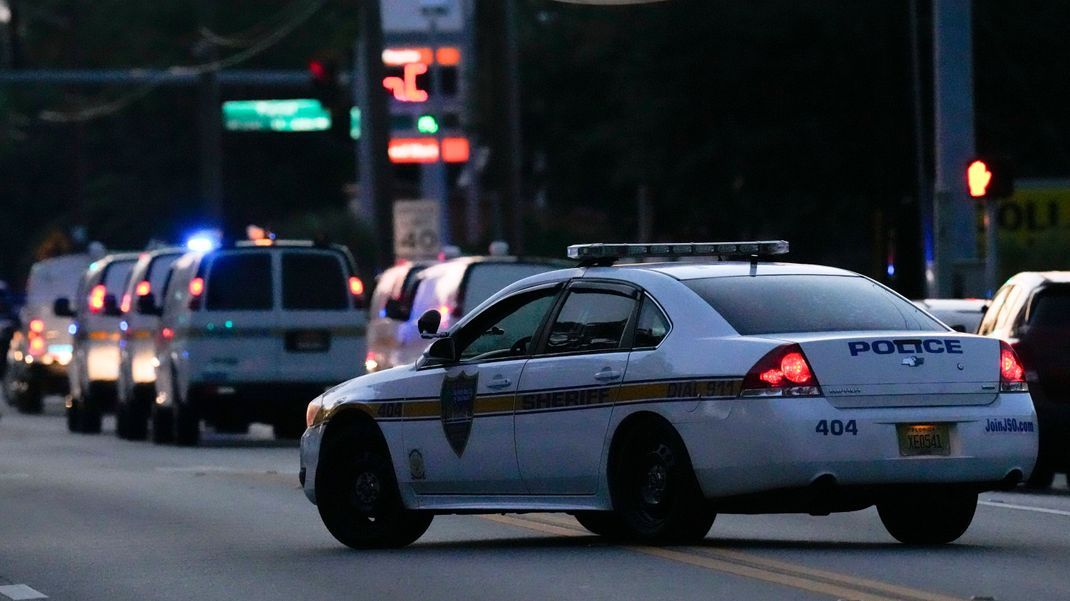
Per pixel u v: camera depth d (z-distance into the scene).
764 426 31.75
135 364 78.94
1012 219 91.44
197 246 76.00
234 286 72.00
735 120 118.50
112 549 37.97
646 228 91.75
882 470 32.03
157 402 75.81
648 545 33.78
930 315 34.72
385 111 109.19
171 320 74.31
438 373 36.44
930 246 107.56
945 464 32.38
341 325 72.62
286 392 72.00
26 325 107.12
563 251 140.12
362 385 37.75
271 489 51.72
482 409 35.56
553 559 33.47
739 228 129.12
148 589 31.91
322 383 72.38
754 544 35.28
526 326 35.88
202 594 31.08
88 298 86.19
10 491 52.19
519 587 30.20
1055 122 115.69
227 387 71.62
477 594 29.70
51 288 107.38
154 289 80.06
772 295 33.84
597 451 33.88
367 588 31.08
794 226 126.44
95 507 47.16
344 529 37.41
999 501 45.78
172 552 37.19
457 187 197.00
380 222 109.06
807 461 31.64
